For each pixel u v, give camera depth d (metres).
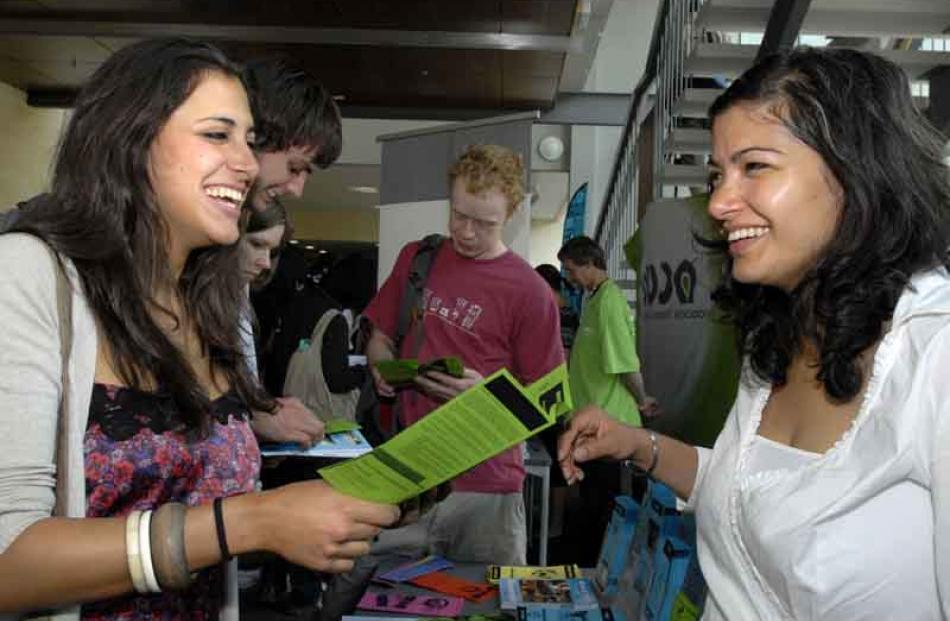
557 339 2.34
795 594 0.93
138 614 0.99
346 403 3.44
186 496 1.03
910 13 3.65
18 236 0.92
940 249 0.92
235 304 1.20
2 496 0.82
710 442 2.54
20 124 7.43
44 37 6.03
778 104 0.95
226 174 1.02
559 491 5.05
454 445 0.91
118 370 0.97
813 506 0.92
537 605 1.71
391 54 6.30
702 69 4.32
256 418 1.57
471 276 2.34
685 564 1.40
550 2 5.33
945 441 0.83
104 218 0.96
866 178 0.91
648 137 6.02
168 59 1.00
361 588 1.88
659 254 2.77
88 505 0.93
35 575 0.82
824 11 3.64
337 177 10.34
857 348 0.92
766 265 0.98
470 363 2.30
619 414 4.32
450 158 5.00
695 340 2.57
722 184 1.00
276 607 3.54
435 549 2.20
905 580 0.89
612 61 8.60
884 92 0.94
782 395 1.07
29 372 0.86
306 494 0.92
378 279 5.28
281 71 1.51
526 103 7.80
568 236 7.88
